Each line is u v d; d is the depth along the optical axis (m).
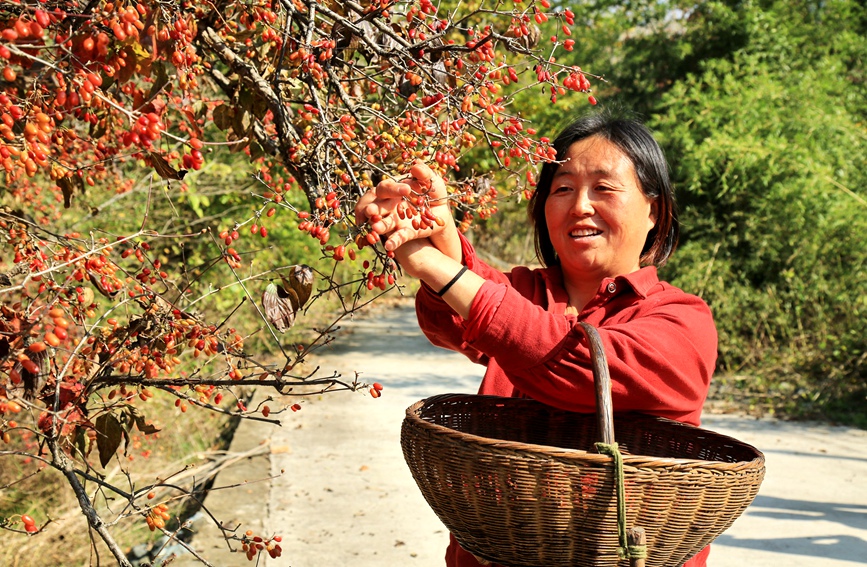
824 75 10.42
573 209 1.97
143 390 2.23
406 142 2.02
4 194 4.11
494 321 1.64
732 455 1.84
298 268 1.97
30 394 2.03
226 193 7.73
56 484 4.85
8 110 1.72
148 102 1.82
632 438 2.03
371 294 16.48
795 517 5.17
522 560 1.56
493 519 1.54
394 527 5.00
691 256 9.59
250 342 9.65
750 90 9.74
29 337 1.95
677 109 10.20
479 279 1.70
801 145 9.37
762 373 8.96
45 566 4.16
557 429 2.11
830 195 9.12
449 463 1.57
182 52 1.87
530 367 1.65
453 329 1.98
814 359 8.84
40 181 5.04
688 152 9.78
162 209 7.84
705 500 1.51
